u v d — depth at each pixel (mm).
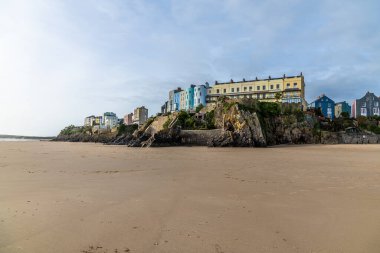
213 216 7992
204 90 106188
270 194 10922
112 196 10539
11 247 5793
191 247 5797
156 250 5648
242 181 14008
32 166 20703
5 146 64062
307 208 8836
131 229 6879
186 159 27062
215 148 51906
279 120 68625
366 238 6277
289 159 26781
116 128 123312
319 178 14961
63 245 5895
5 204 9266
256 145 56438
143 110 147875
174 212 8414
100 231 6734
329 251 5613
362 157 28891
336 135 71375
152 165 21453
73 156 31188
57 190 11641
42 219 7641
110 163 22984
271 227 7051
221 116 67188
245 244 5969
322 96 101688
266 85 95125
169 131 63562
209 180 14320
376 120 84875
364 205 9156
